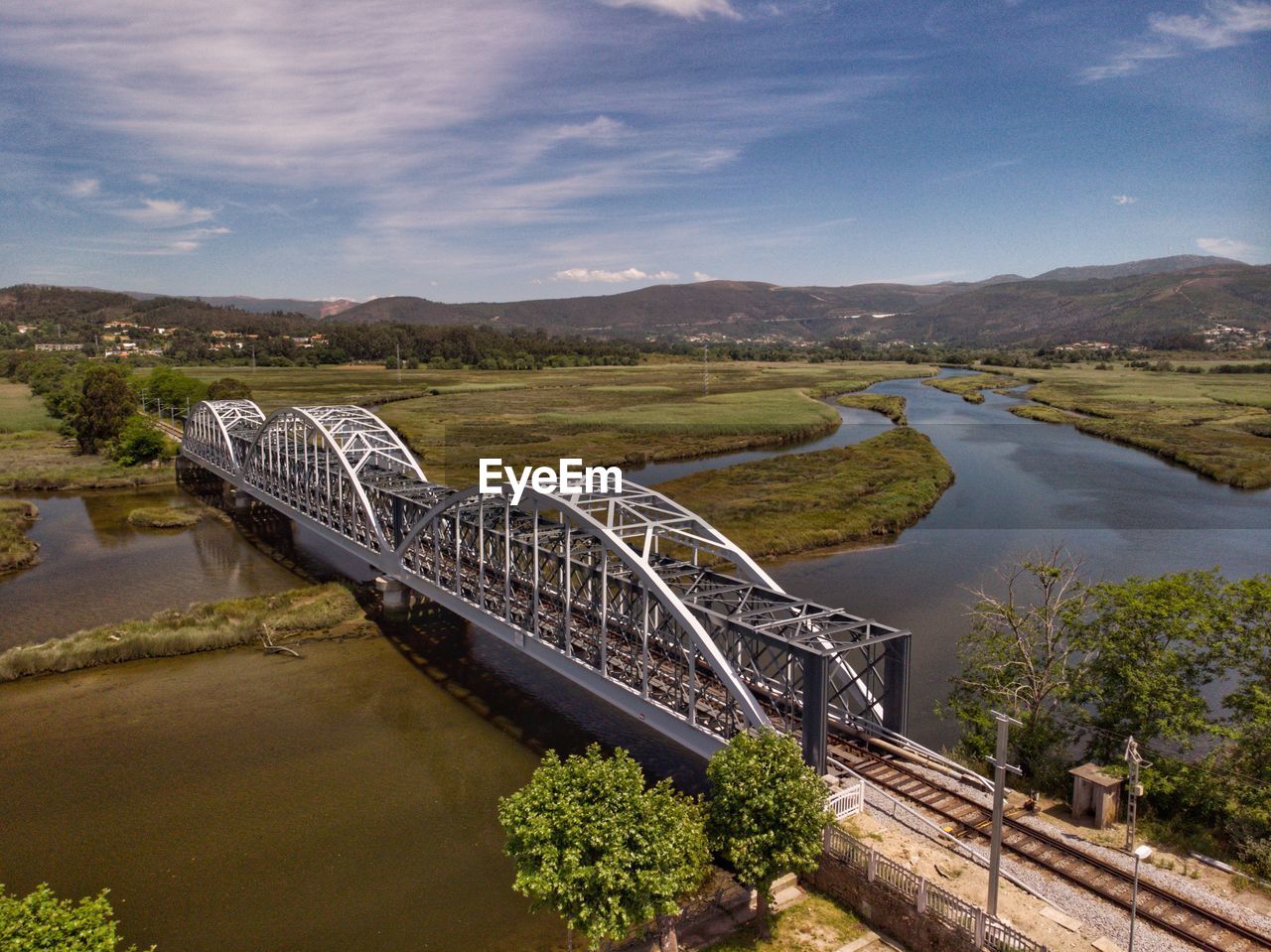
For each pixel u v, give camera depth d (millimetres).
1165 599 32375
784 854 23344
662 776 36750
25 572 69750
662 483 100000
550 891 22391
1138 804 29594
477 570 49250
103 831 33000
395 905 28578
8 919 19484
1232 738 29234
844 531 77750
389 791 35812
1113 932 22766
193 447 107812
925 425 151375
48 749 39594
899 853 26000
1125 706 32125
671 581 38250
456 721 42469
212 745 40000
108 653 49812
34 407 168250
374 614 57719
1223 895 24453
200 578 68000
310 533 83750
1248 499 93250
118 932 27297
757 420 144250
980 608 54094
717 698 33875
